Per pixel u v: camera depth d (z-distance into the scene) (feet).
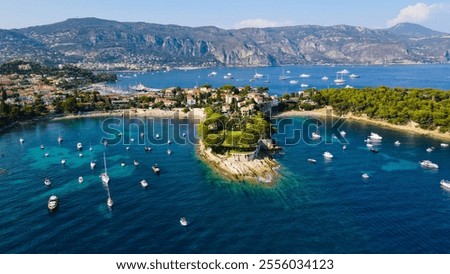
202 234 374.22
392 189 487.61
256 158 602.44
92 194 479.41
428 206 437.17
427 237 368.48
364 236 369.50
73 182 523.70
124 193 481.46
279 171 555.69
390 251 343.46
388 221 400.06
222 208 432.25
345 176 535.60
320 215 412.98
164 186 504.43
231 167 563.89
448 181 506.89
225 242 359.05
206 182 516.32
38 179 537.65
